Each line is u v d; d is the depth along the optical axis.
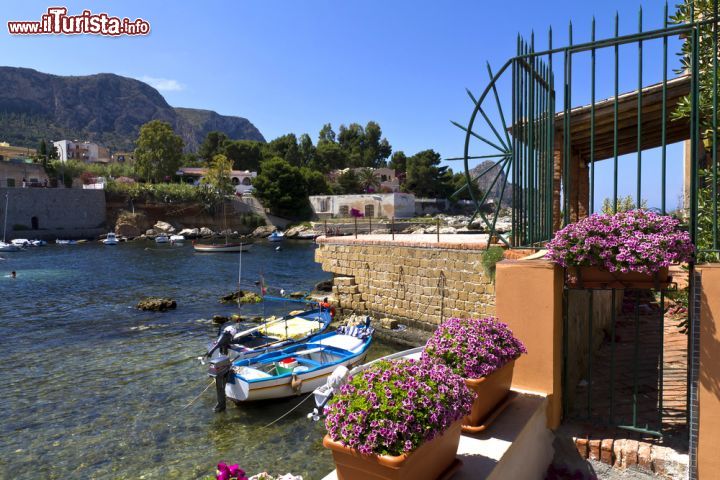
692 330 3.60
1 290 31.03
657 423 4.60
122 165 98.62
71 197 71.44
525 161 4.87
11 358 17.25
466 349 3.79
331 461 10.27
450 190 104.62
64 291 30.72
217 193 83.44
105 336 20.12
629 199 11.31
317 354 15.43
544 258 4.58
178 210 80.62
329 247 23.14
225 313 24.36
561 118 8.71
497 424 3.84
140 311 24.84
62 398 13.59
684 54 5.33
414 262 19.23
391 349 18.39
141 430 11.67
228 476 2.90
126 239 70.56
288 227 82.62
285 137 119.19
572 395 5.20
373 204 81.12
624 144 11.38
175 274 38.09
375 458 2.61
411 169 105.69
